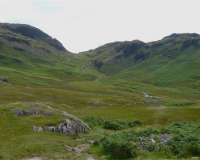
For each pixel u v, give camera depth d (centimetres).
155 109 8688
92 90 17862
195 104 13762
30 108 5631
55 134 5019
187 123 5766
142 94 19488
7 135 4603
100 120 6544
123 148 3941
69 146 4312
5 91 11419
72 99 11706
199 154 3991
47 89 13112
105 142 4156
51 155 3853
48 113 5584
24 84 16900
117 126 6328
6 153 3784
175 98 19538
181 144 4134
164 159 3747
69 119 5500
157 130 4803
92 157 3884
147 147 4103
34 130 4988
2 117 5241
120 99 13262
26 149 3944
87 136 5141
